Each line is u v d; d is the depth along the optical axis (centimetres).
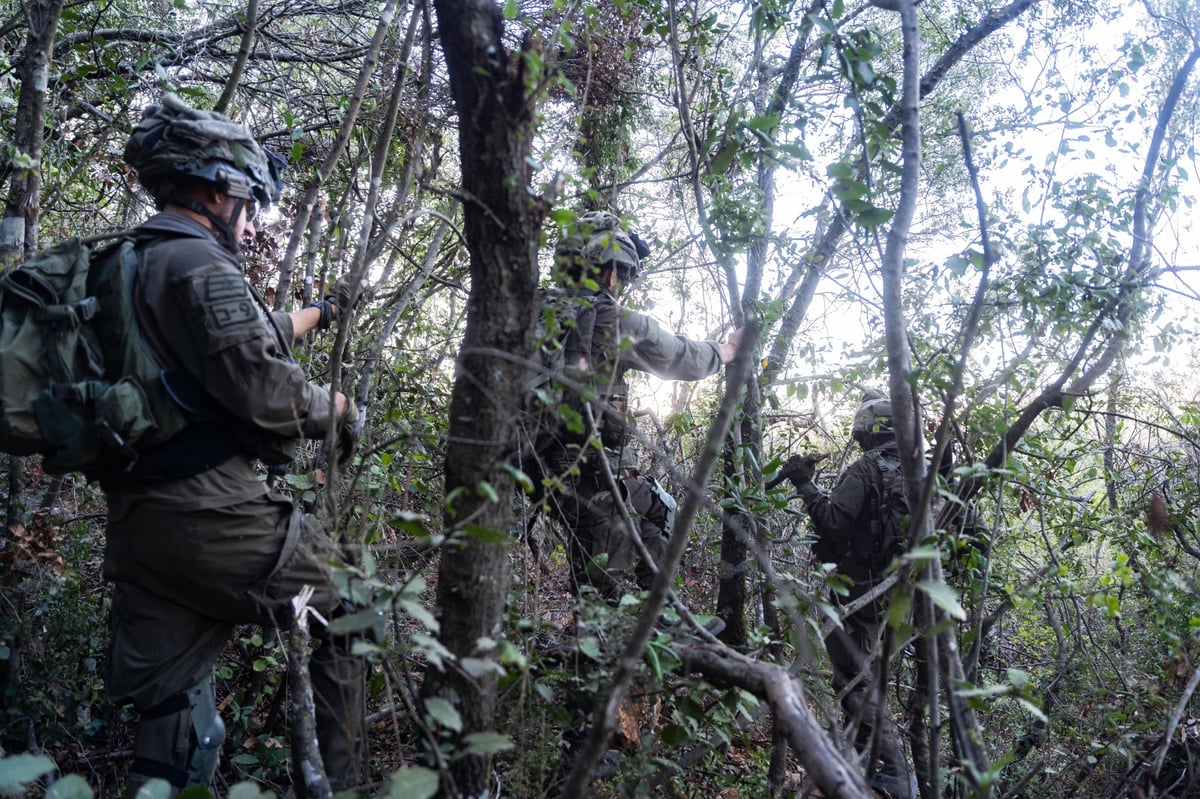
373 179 292
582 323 270
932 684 202
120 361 215
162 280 218
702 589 384
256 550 223
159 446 216
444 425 349
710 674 205
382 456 294
